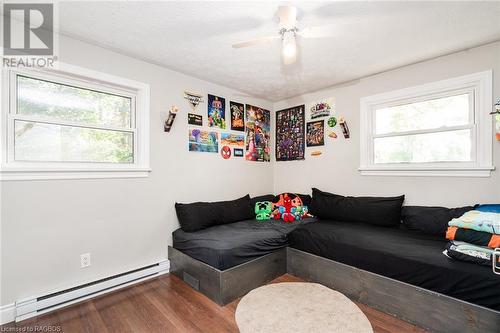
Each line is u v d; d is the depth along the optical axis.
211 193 3.15
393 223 2.55
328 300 2.01
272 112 4.07
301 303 1.96
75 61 2.07
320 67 2.69
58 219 1.97
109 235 2.25
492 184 2.18
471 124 2.30
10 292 1.76
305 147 3.62
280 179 3.98
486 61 2.21
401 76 2.70
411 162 2.69
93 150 2.25
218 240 2.25
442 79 2.44
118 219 2.30
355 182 3.08
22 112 1.89
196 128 2.97
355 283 2.03
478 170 2.23
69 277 2.02
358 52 2.35
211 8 1.69
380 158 2.92
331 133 3.31
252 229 2.67
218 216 2.88
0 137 1.77
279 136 3.99
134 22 1.85
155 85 2.59
